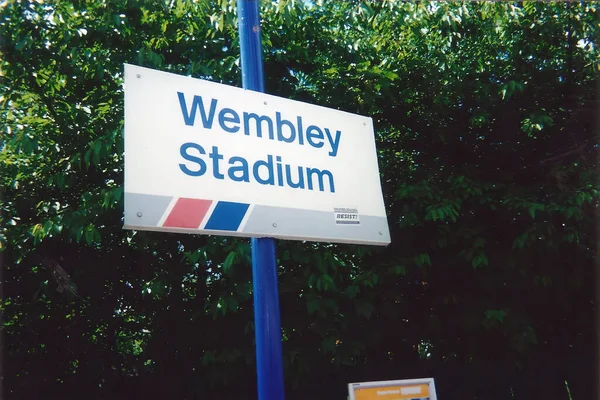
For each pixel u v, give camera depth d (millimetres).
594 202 4621
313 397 4715
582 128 5180
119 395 4746
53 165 4316
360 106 4727
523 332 4504
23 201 4301
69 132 4215
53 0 4293
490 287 4750
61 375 4684
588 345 5336
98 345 4766
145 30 4594
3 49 4188
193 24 4469
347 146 2875
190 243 4371
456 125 5117
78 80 4414
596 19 4996
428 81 4930
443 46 5004
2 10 4180
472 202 4746
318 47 4879
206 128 2439
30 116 4324
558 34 5086
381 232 2818
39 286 4324
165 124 2348
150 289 4004
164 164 2291
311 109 2809
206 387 4488
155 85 2377
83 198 3973
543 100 5180
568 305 5074
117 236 4402
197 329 4492
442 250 4773
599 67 4922
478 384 5102
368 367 4895
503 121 5117
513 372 5156
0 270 4211
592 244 4723
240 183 2443
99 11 4426
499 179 5027
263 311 2377
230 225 2352
